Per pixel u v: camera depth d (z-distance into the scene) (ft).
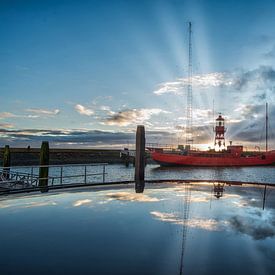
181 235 15.69
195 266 11.85
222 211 21.52
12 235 15.60
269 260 12.50
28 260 12.33
